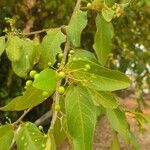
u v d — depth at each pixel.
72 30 0.32
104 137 1.17
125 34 0.88
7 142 0.27
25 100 0.26
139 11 0.84
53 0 0.83
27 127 0.27
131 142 0.31
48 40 0.32
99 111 0.30
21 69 0.33
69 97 0.25
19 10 0.85
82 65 0.25
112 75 0.26
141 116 0.32
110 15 0.32
